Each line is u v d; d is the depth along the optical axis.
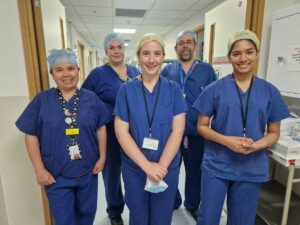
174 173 1.27
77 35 6.91
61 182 1.27
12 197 1.61
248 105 1.24
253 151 1.22
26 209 1.66
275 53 1.61
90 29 6.66
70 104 1.26
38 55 1.52
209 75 1.83
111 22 5.75
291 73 1.49
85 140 1.27
